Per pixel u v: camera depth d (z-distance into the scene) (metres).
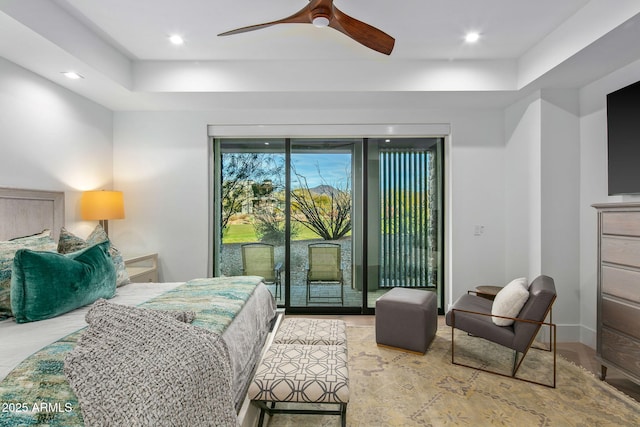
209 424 1.17
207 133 3.76
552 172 3.07
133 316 1.39
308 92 3.18
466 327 2.53
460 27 2.56
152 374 1.04
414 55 3.04
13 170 2.48
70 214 3.05
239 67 3.15
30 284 1.66
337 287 3.96
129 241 3.72
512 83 3.12
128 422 0.91
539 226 3.10
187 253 3.73
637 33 2.11
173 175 3.73
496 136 3.68
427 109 3.70
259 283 2.47
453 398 2.10
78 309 1.89
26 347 1.37
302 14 1.93
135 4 2.26
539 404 2.03
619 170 2.53
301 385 1.53
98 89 3.04
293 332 2.16
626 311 2.11
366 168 3.92
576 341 3.06
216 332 1.44
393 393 2.15
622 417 1.90
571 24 2.41
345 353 1.87
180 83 3.14
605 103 2.78
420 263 3.97
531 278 3.24
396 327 2.80
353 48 2.91
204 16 2.42
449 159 3.77
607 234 2.26
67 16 2.33
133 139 3.71
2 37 2.12
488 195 3.69
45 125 2.77
